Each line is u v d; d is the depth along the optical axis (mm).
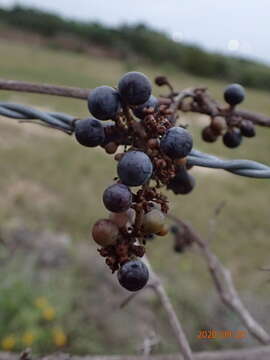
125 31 33219
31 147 9875
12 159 8938
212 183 9141
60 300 4180
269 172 1057
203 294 4645
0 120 11367
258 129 14180
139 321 4141
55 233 5961
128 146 882
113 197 776
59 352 1604
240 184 9297
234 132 1282
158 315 4215
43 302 4043
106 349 3891
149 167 780
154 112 843
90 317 4152
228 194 8602
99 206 7184
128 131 855
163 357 1658
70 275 4715
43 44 33344
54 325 3977
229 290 1865
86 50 32812
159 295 1521
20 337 3822
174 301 4414
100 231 809
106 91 830
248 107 19469
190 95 1267
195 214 7332
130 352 3789
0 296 4039
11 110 1186
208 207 7711
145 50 31625
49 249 5262
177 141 797
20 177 8023
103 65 27969
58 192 7617
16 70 21812
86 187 8031
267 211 7906
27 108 1185
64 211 6816
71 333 3943
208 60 29625
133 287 806
